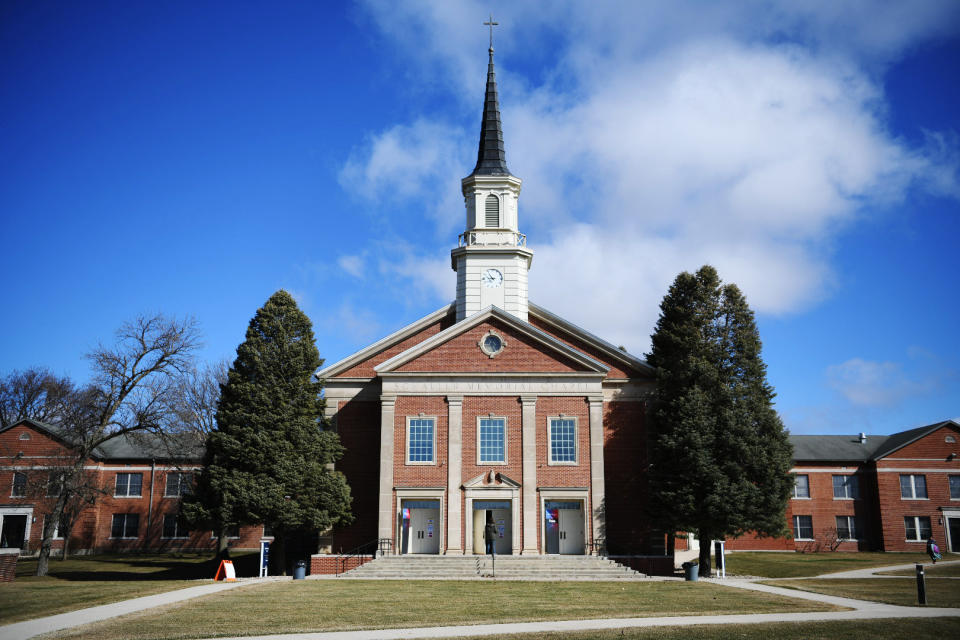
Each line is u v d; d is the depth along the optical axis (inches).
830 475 2539.4
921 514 2445.9
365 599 1105.4
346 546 1766.7
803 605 1046.4
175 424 1955.0
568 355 1745.8
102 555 2426.2
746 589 1253.7
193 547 2522.1
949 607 1029.8
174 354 1865.2
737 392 1681.8
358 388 1860.2
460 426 1713.8
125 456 2559.1
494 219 2063.2
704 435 1641.2
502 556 1590.8
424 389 1732.3
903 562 1948.8
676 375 1734.7
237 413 1658.5
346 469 1812.3
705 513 1600.6
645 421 1814.7
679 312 1768.0
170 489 2559.1
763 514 1600.6
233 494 1601.9
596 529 1657.2
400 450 1704.0
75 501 1900.8
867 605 1048.2
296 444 1676.9
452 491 1679.4
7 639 784.9
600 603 1073.5
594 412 1715.1
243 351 1717.5
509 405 1726.1
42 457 2357.3
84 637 797.9
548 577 1459.2
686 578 1430.9
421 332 1971.0
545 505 1679.4
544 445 1708.9
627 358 1850.4
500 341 1760.6
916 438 2496.3
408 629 855.7
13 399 3351.4
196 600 1085.8
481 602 1079.6
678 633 829.2
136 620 902.4
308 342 1761.8
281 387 1701.5
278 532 1663.4
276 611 978.7
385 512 1668.3
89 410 1909.4
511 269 2020.2
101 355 1813.5
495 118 2192.4
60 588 1248.2
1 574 1412.4
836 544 2479.1
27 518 2381.9
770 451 1647.4
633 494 1777.8
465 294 2006.6
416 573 1481.3
